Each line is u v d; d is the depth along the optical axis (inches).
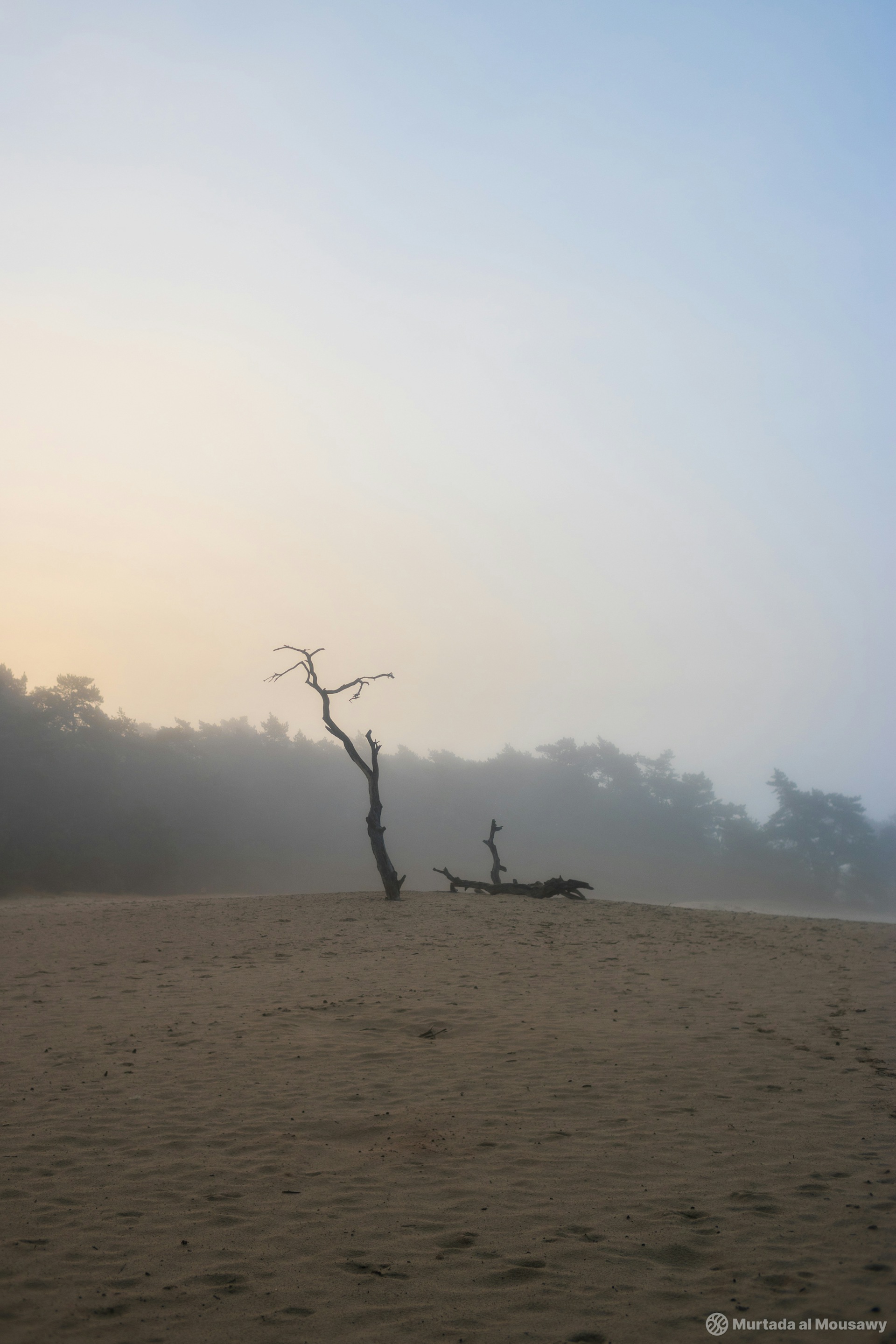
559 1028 482.0
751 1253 229.1
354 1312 203.0
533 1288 213.8
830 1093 362.3
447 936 890.1
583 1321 199.2
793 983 620.7
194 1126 329.7
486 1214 255.9
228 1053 433.1
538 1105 352.8
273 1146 310.2
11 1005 546.9
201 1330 195.0
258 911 1110.4
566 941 856.9
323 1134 321.7
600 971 679.1
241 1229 246.5
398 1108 350.6
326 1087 378.0
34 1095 365.7
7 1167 289.6
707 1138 313.7
